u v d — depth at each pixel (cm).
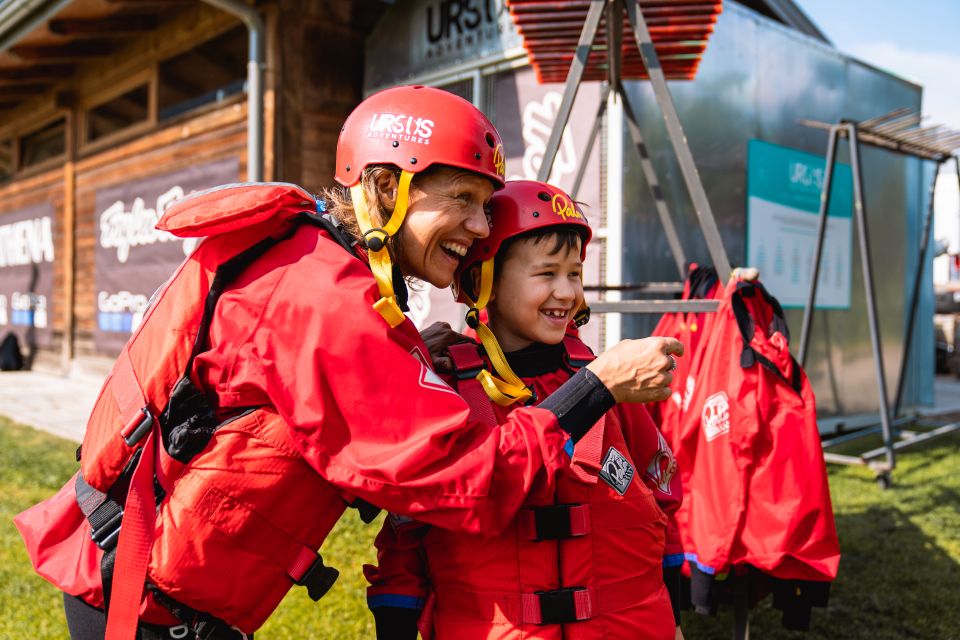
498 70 519
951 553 352
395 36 605
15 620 268
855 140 472
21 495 416
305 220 121
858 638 268
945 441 636
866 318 671
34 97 1012
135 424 117
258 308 112
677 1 255
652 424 152
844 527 390
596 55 313
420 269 123
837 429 634
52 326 1008
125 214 828
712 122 510
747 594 227
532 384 139
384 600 132
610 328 457
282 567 117
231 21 651
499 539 125
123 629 112
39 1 620
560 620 122
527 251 133
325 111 624
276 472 113
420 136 117
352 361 105
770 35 558
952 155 562
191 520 112
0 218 1159
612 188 451
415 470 104
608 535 128
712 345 226
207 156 698
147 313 127
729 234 523
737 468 213
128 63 805
